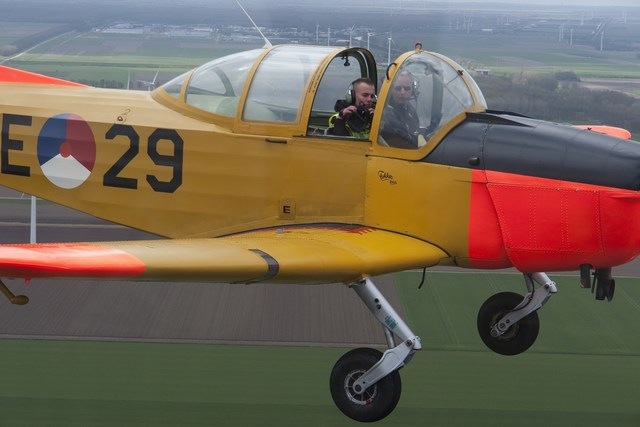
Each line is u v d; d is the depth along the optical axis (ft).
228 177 72.69
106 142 76.07
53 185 78.13
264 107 71.97
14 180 79.36
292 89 71.72
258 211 72.33
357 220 69.87
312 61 72.95
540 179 65.62
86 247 54.29
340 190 70.03
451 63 71.26
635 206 64.23
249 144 71.92
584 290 144.25
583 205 64.85
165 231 75.15
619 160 64.49
